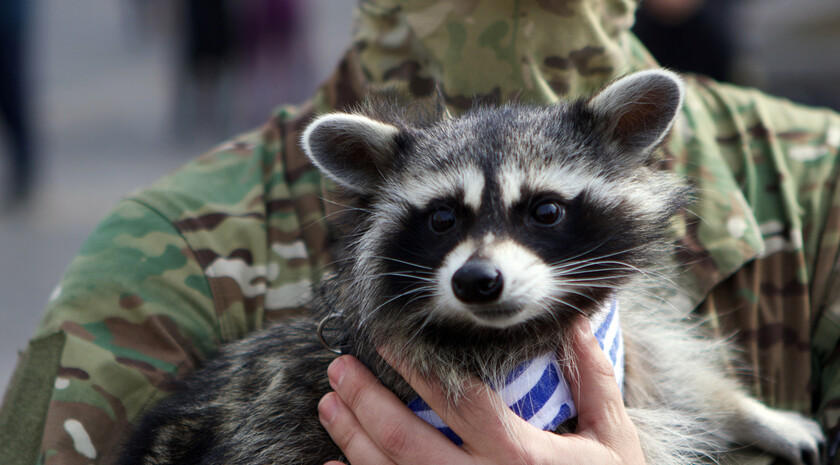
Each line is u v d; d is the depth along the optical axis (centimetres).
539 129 127
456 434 124
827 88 324
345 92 134
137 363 127
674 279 130
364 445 123
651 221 127
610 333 126
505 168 125
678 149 132
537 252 124
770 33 336
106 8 924
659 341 132
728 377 130
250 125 433
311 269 131
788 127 134
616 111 127
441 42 131
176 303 129
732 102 135
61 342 127
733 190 131
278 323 131
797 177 132
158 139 438
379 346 126
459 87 131
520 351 125
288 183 132
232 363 131
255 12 416
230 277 130
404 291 126
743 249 129
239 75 428
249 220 131
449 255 124
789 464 129
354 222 130
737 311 130
